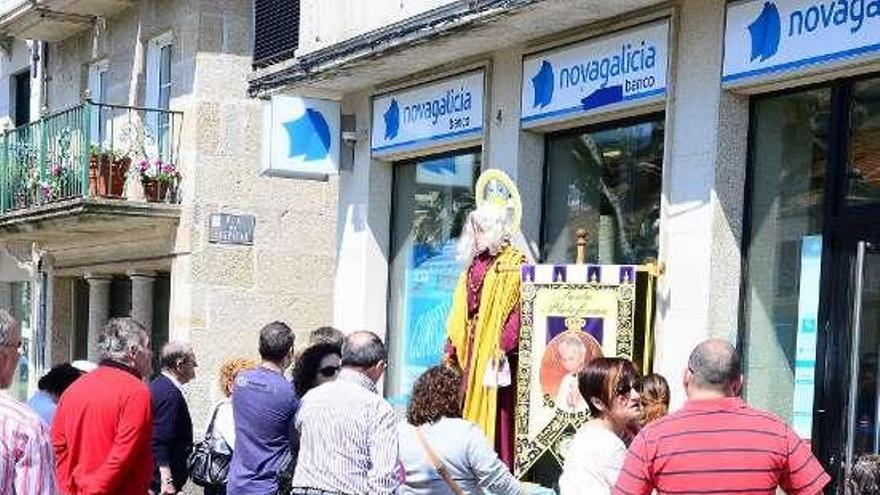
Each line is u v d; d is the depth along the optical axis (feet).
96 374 20.51
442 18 30.07
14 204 55.42
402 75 35.94
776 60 24.08
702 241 25.57
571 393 27.07
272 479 23.75
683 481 14.52
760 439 14.55
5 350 14.62
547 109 30.45
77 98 58.03
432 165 36.78
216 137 46.88
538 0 26.76
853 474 16.07
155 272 51.08
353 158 38.91
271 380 24.00
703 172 25.72
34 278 61.98
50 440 14.88
